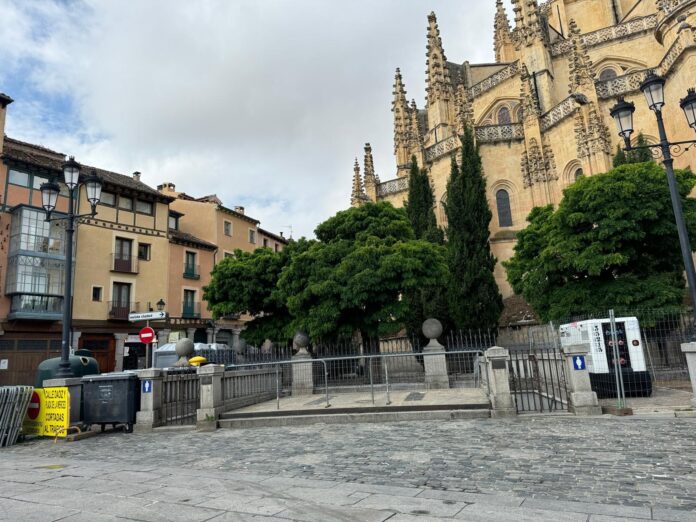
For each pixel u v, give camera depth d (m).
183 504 5.52
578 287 20.14
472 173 30.38
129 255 36.38
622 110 12.66
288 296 21.23
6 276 29.28
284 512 5.08
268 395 17.19
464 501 5.25
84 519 5.09
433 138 40.69
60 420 11.98
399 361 18.22
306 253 20.67
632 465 6.54
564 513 4.73
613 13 42.50
